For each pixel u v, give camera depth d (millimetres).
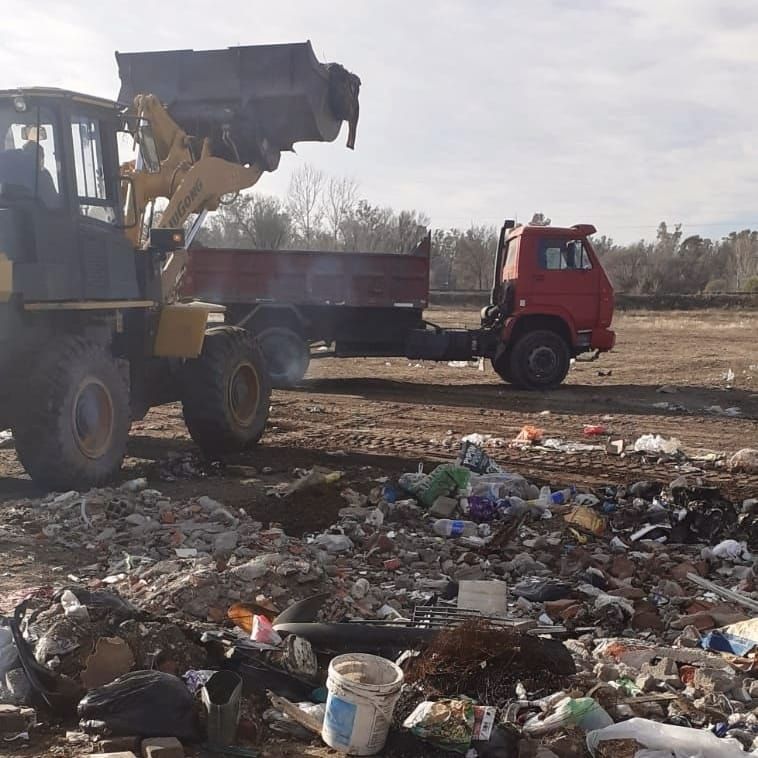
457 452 10734
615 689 4195
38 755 3709
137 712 3840
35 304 7586
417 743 3873
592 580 6227
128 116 8734
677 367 21141
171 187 9789
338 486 8406
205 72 10695
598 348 16672
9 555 6266
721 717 4055
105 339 8758
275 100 10547
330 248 45938
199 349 9359
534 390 16516
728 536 7234
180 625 4598
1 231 7461
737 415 14062
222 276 16125
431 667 4336
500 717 4035
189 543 6566
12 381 7688
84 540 6637
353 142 11320
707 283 75188
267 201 42531
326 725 3873
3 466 9398
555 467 9930
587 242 16250
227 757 3779
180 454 10086
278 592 5254
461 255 74625
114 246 8570
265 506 7777
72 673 4199
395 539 6965
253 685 4273
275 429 12000
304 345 16375
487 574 6352
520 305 16141
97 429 8094
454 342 16297
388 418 13289
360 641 4633
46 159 7879
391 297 16531
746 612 5773
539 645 4508
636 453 10773
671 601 5941
